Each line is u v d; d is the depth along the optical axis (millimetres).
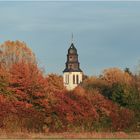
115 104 157625
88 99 152000
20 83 145500
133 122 152875
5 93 143000
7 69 162375
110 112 151375
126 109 155125
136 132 148375
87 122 145000
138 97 161375
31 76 149625
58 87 165625
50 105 144250
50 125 139875
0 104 137875
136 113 156250
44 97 145000
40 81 148250
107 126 147500
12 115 136875
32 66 158625
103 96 162375
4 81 144375
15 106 140250
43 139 109688
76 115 145750
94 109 149125
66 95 151250
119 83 173625
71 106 146375
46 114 142625
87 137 119625
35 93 145000
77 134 127625
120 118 151250
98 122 147000
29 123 136625
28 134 123250
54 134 127688
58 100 146250
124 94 160875
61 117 143125
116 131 147625
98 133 131500
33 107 143500
